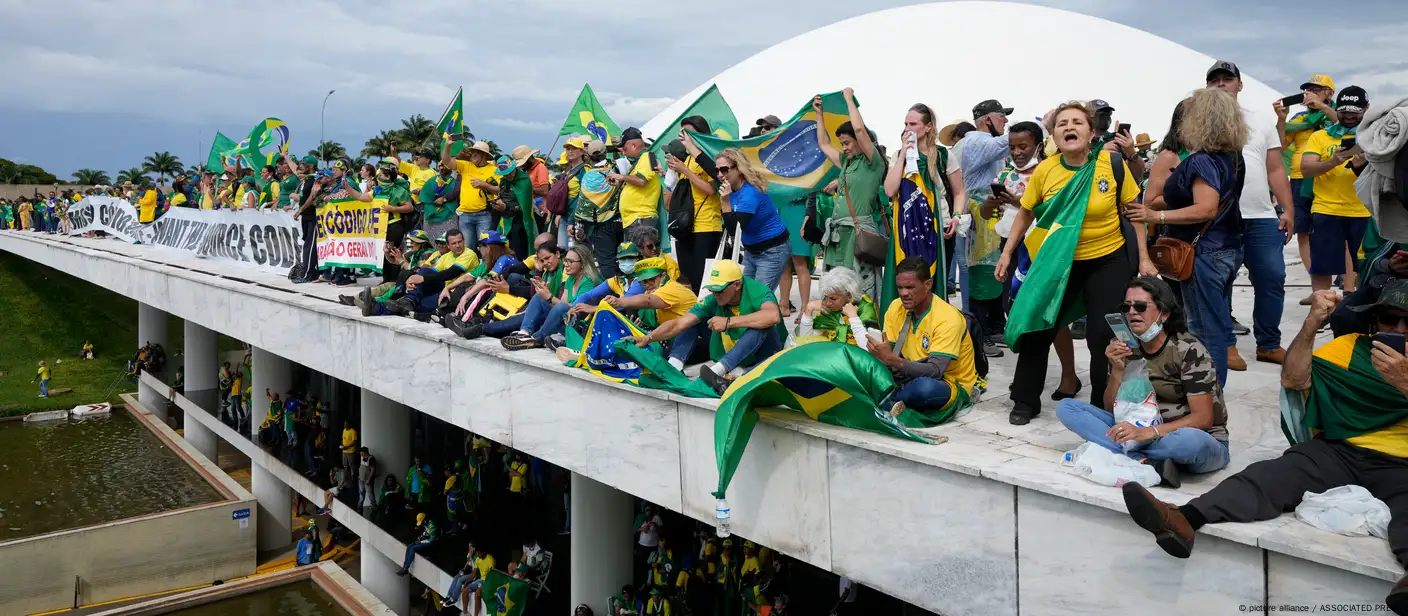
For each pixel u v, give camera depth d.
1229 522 3.97
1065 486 4.47
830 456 5.77
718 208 8.52
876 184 7.02
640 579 12.45
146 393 31.20
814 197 8.98
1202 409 4.42
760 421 6.24
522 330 9.21
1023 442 5.31
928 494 5.17
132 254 22.59
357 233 14.01
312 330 12.69
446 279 10.91
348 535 21.14
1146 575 4.23
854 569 5.69
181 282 17.48
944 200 6.83
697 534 12.66
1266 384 6.24
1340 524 3.78
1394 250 4.41
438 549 14.05
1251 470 4.08
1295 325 8.49
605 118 12.98
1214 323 5.63
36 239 31.89
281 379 21.12
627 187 9.51
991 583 4.89
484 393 9.30
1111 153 5.09
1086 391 6.35
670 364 7.06
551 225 11.53
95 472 24.42
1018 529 4.72
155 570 19.20
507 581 12.04
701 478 6.82
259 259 17.34
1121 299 5.10
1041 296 5.23
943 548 5.12
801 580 12.44
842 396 5.62
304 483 18.20
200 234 20.52
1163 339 4.52
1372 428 3.95
